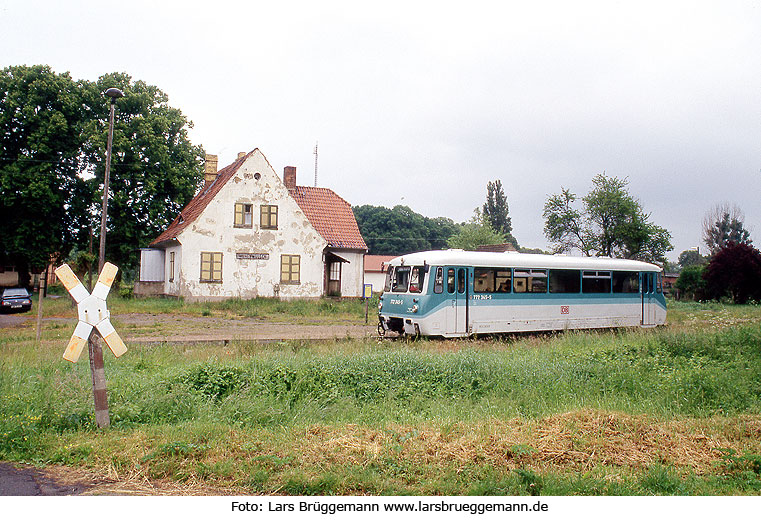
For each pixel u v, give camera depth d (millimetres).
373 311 32000
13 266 48531
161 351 14414
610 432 7898
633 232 50156
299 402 9672
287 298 38062
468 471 6316
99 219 40125
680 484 6215
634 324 25266
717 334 16875
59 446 6918
